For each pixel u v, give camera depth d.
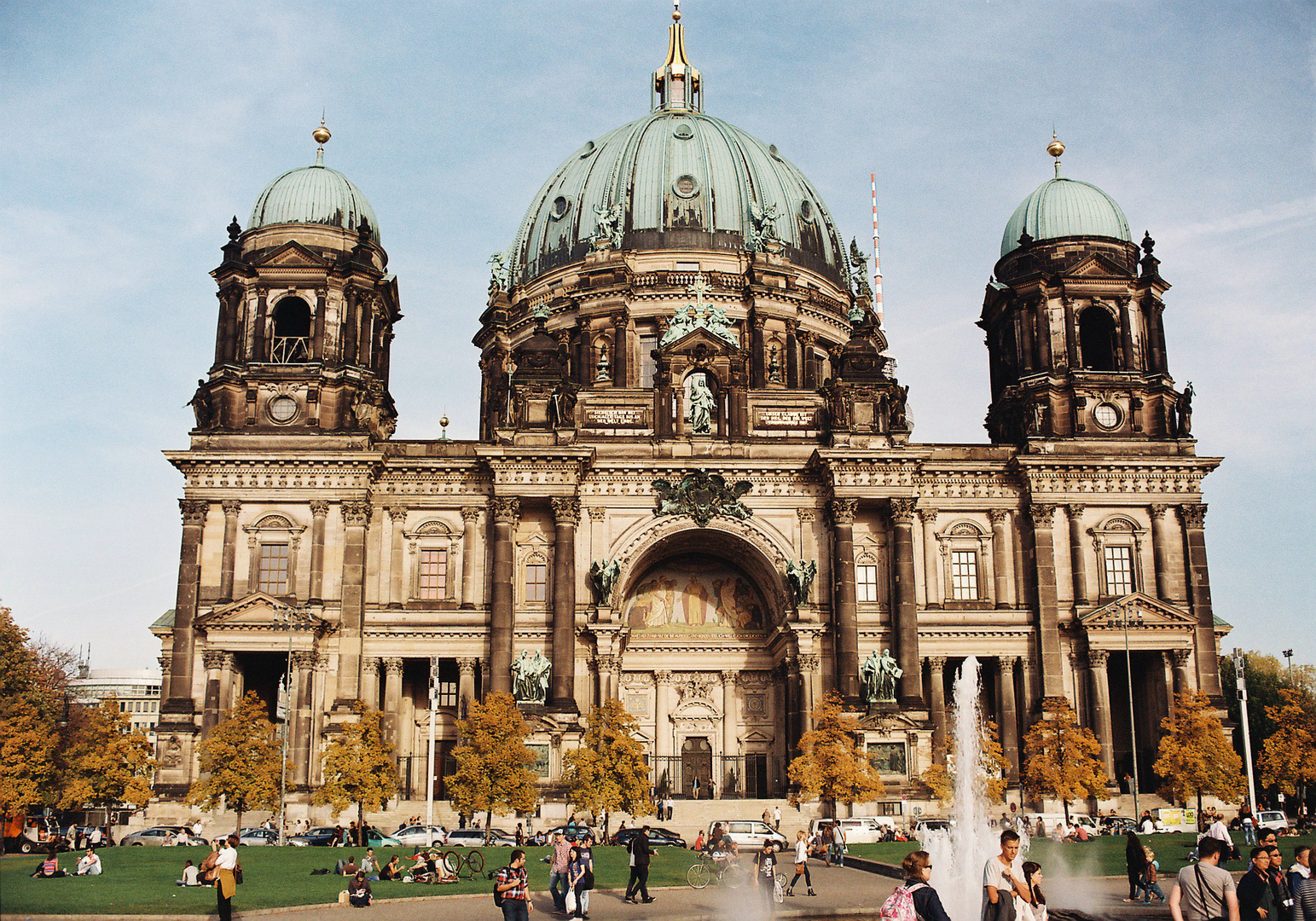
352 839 74.25
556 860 43.47
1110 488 93.12
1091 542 92.69
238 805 77.00
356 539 89.38
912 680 87.69
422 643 89.38
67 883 49.88
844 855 64.25
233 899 44.56
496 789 75.69
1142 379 96.19
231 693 86.12
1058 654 90.12
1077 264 97.19
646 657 99.44
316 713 86.44
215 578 88.81
